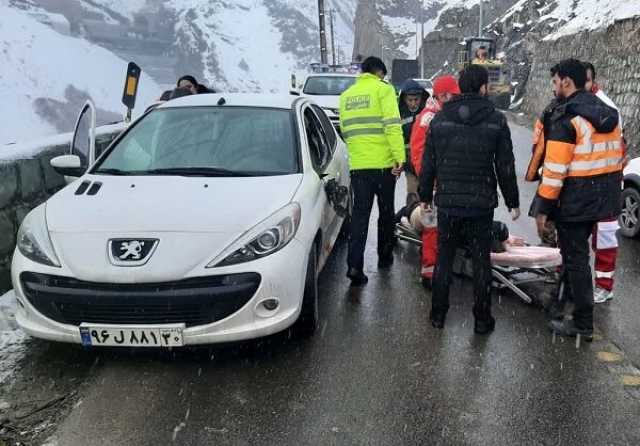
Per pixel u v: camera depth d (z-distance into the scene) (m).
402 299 4.99
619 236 6.96
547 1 39.62
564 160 3.98
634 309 4.84
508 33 40.72
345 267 5.81
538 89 26.20
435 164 4.32
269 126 4.88
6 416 3.27
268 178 4.34
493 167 4.19
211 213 3.80
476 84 4.10
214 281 3.56
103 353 3.96
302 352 4.02
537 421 3.26
